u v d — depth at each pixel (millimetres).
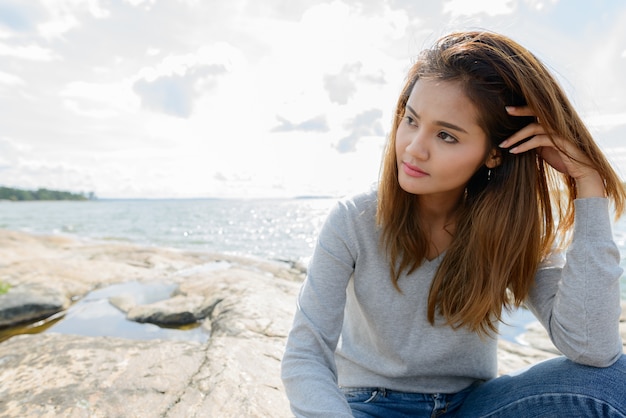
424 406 1434
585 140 1263
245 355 2697
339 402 1180
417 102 1201
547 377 1236
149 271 6926
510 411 1266
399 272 1356
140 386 2287
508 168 1312
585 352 1192
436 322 1376
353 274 1438
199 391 2254
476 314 1318
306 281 1394
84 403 2115
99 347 2779
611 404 1119
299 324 1326
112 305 5012
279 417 2037
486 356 1476
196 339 3830
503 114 1201
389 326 1407
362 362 1466
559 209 1415
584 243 1265
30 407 2078
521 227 1314
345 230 1370
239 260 8008
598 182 1305
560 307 1256
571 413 1167
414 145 1209
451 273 1335
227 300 4242
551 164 1347
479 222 1314
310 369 1243
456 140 1197
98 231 21109
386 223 1339
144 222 29266
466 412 1386
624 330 3496
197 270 7191
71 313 4828
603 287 1211
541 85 1184
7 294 5020
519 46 1201
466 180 1271
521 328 4035
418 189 1244
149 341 2924
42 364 2527
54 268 6559
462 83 1158
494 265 1313
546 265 1399
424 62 1229
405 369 1414
